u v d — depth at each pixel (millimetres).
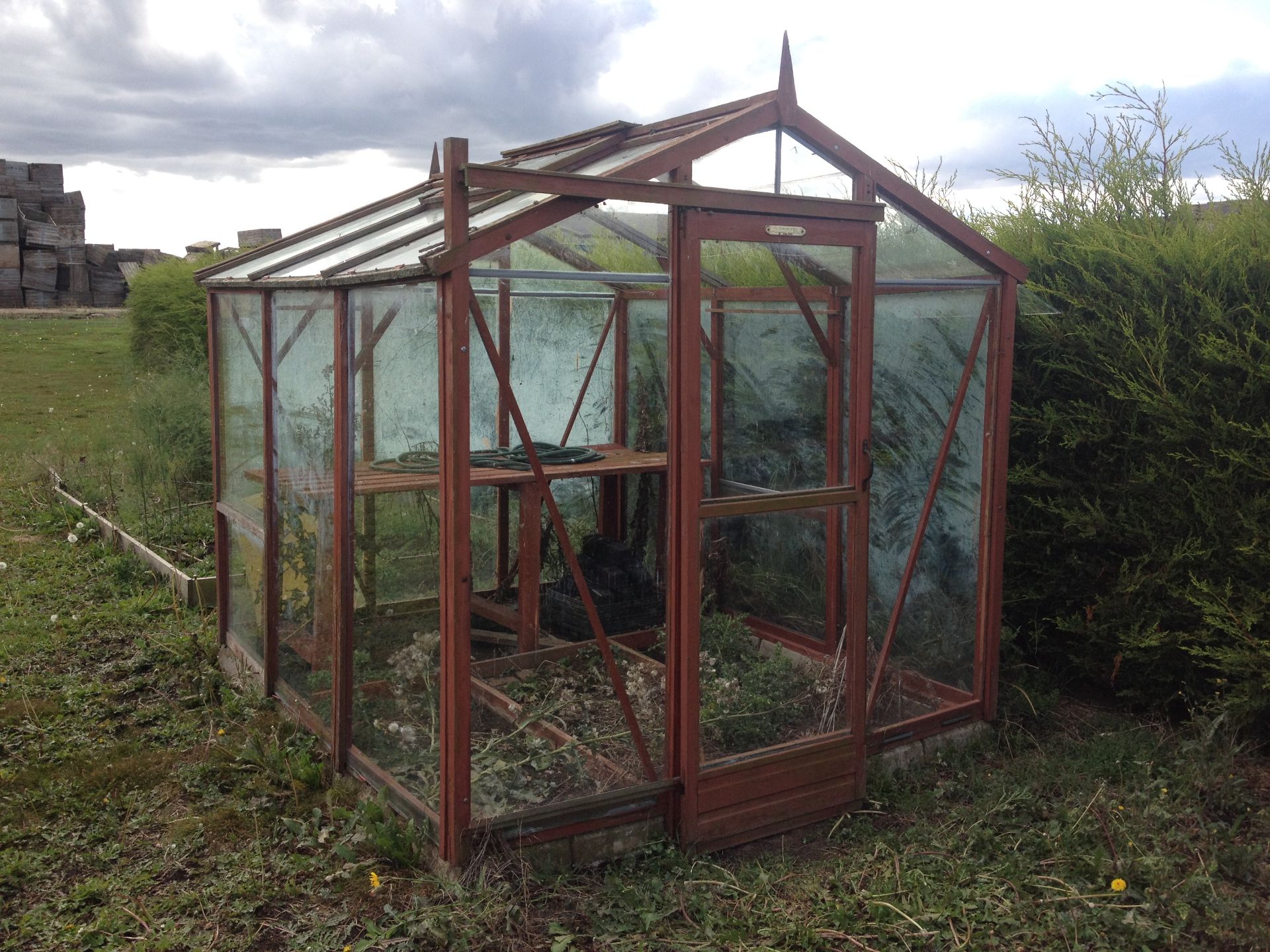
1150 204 5688
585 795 4008
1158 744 5055
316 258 4922
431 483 3777
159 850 4082
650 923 3557
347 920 3590
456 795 3699
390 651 4223
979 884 3879
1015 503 5812
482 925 3479
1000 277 4961
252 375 5586
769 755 4293
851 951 3473
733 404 5371
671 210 3898
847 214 4242
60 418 12898
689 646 4059
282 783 4641
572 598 5848
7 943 3447
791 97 4242
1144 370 5262
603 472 5766
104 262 23234
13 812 4285
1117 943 3545
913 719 5016
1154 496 5328
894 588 5148
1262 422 4902
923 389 5098
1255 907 3756
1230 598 5070
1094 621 5633
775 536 4754
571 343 6918
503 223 3561
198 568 7453
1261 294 5020
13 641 6152
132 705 5469
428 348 3746
